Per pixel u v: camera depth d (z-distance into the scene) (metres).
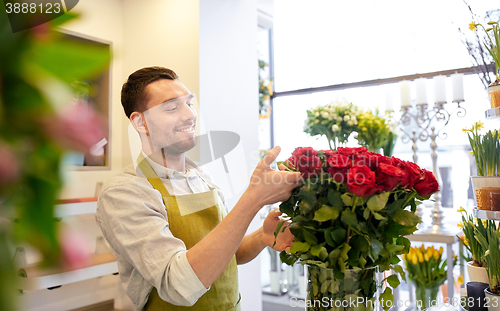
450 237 2.32
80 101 0.14
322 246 0.86
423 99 2.67
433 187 0.87
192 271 0.99
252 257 1.39
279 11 3.82
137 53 2.53
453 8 3.02
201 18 2.27
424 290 2.32
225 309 1.29
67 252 0.13
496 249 1.23
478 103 2.84
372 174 0.80
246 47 2.63
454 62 3.04
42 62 0.14
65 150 0.14
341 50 3.57
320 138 2.53
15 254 0.13
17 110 0.13
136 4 2.53
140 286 1.17
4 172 0.13
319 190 0.87
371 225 0.85
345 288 0.88
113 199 1.09
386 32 3.36
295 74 3.77
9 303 0.12
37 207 0.13
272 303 3.13
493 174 1.30
